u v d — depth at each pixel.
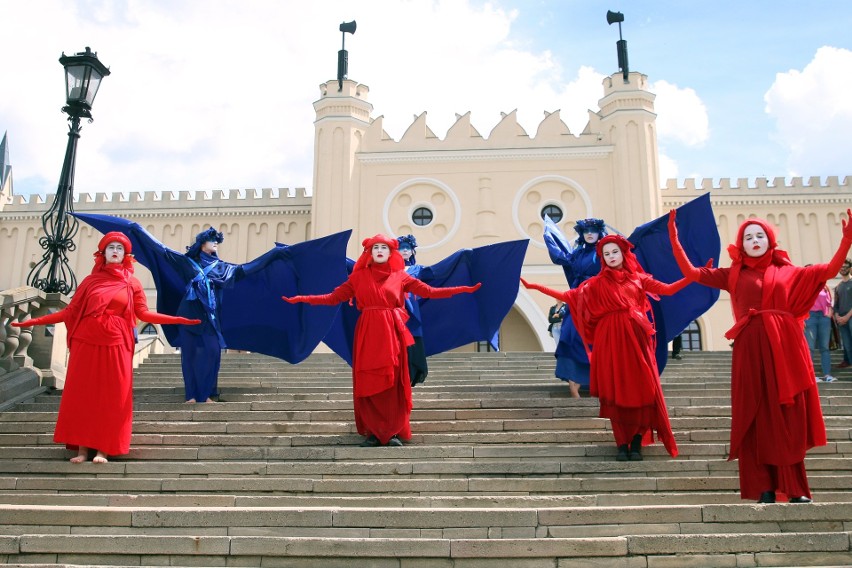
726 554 5.63
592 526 6.07
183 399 10.05
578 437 7.95
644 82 28.75
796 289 6.54
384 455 7.61
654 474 7.10
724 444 7.56
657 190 27.77
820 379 11.53
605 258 7.66
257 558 5.78
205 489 7.08
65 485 7.21
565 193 28.45
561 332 9.88
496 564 5.68
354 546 5.75
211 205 31.42
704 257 9.45
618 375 7.36
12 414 9.02
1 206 32.56
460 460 7.54
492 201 28.34
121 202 31.73
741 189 29.89
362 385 7.93
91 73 11.50
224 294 10.57
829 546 5.61
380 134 29.33
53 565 5.67
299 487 6.99
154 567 5.77
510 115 29.12
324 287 10.30
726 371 12.94
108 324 7.83
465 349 27.84
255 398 9.96
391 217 28.41
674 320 9.55
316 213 28.19
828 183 29.84
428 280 10.40
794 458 6.14
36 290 10.65
